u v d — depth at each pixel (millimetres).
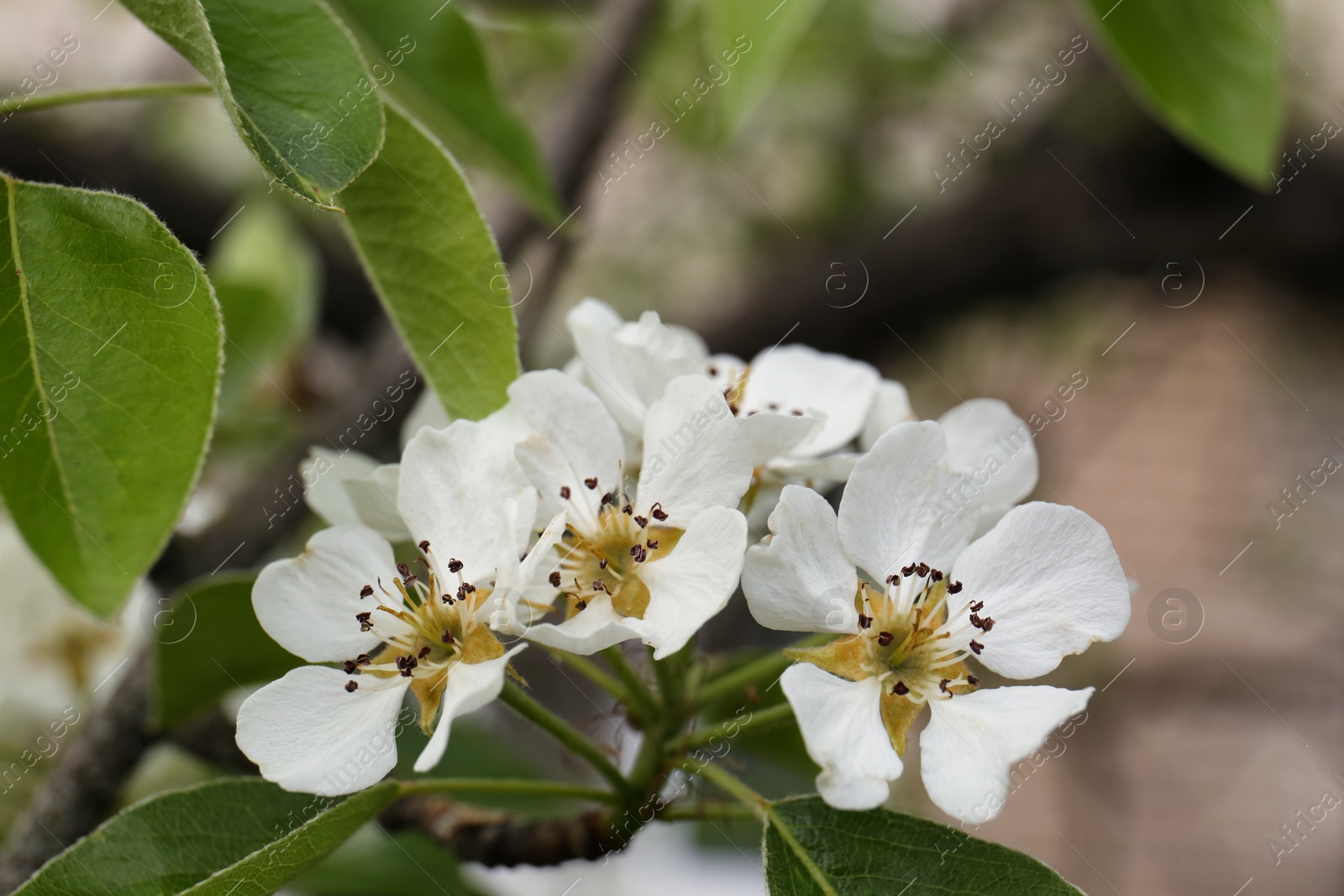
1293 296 654
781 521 250
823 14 534
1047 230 565
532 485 258
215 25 244
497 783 264
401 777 313
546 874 350
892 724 250
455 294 266
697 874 371
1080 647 253
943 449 256
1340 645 813
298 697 250
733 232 584
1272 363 760
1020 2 562
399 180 263
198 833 261
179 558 320
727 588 249
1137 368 842
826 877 251
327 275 496
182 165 486
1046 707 245
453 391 267
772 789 335
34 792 311
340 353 502
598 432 260
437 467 255
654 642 250
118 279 245
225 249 402
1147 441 881
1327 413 807
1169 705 827
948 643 254
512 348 265
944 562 256
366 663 253
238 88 243
